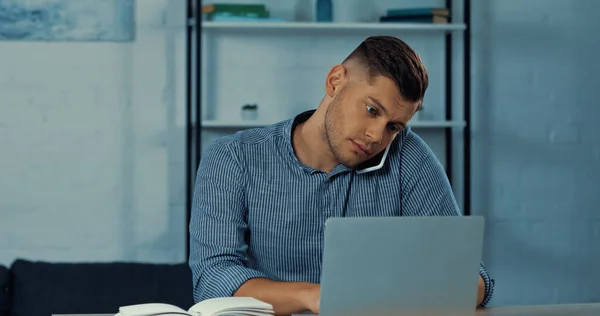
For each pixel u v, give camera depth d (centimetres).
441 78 469
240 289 187
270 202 208
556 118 478
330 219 157
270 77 460
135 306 160
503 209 477
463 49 459
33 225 451
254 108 446
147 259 456
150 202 456
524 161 477
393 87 186
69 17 446
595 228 481
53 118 450
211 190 207
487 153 475
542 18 475
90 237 454
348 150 194
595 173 480
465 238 167
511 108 476
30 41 447
